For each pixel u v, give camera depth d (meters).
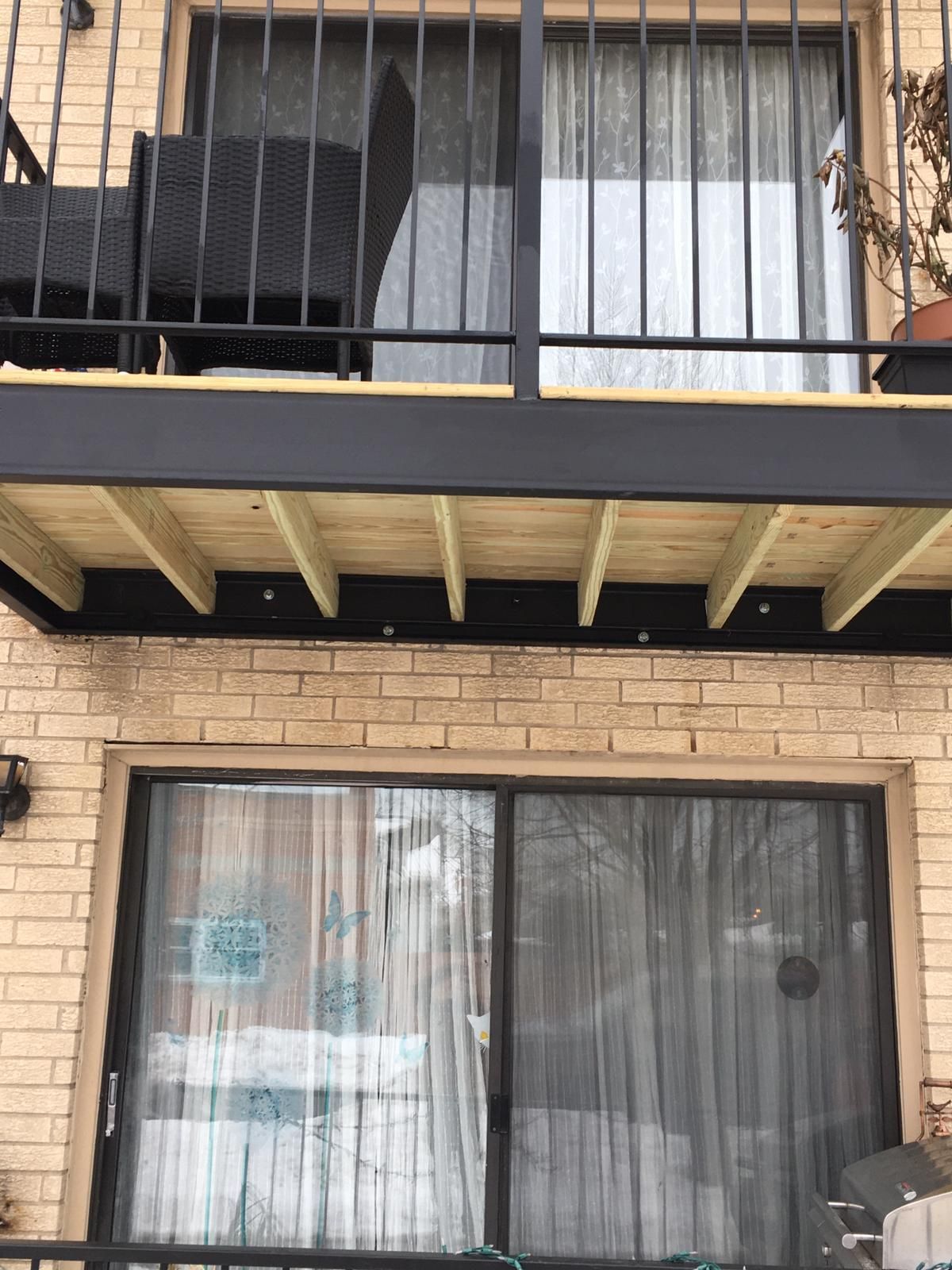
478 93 3.57
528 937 3.06
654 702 3.10
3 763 2.99
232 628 3.06
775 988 3.03
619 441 2.15
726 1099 2.97
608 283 3.47
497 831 3.09
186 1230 2.94
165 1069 3.02
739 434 2.15
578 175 3.53
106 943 3.02
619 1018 3.02
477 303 3.45
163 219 2.62
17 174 3.17
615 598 3.05
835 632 3.03
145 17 3.53
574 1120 2.96
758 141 3.54
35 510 2.60
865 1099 2.97
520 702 3.10
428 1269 1.99
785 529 2.56
